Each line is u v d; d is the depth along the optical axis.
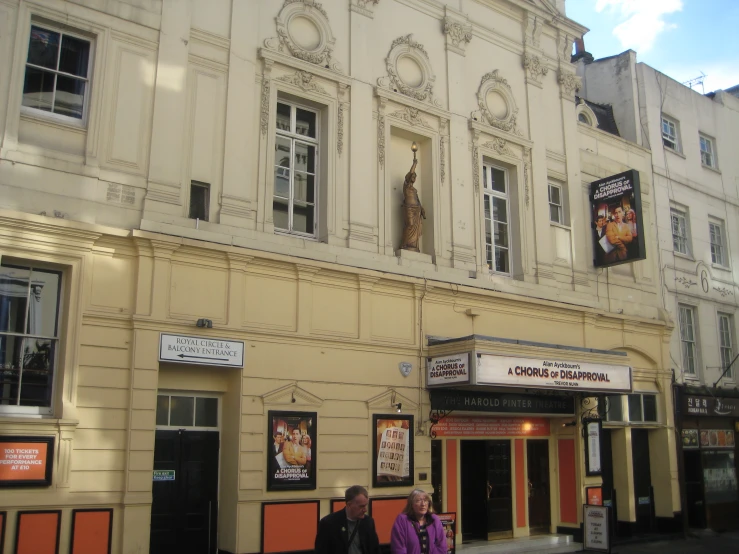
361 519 6.97
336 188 13.64
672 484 18.42
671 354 19.64
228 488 11.53
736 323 22.48
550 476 16.69
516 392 15.30
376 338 13.45
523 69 17.70
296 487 11.88
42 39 10.98
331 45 14.12
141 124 11.51
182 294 11.28
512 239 16.78
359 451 12.82
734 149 24.41
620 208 17.83
